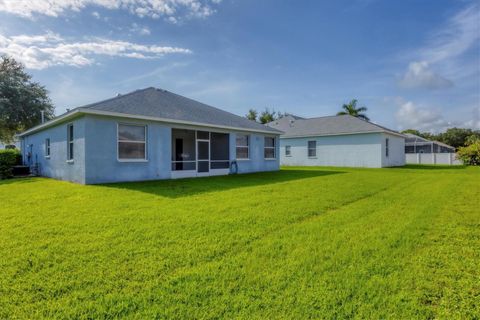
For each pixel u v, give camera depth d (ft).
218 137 53.93
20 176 49.62
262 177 44.24
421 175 46.83
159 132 40.83
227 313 7.52
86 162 33.55
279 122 99.25
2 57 90.68
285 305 7.89
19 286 8.95
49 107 94.38
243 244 12.85
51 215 18.25
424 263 10.73
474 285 9.00
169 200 23.32
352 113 128.77
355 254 11.64
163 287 8.89
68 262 10.80
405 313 7.55
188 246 12.54
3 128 89.76
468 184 34.47
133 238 13.62
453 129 182.91
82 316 7.41
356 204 22.21
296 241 13.29
